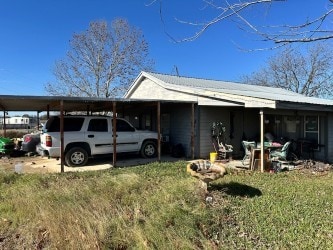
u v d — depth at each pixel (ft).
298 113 45.06
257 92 49.67
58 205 18.42
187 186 21.94
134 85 59.41
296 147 45.27
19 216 17.84
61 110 32.04
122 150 40.06
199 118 44.32
